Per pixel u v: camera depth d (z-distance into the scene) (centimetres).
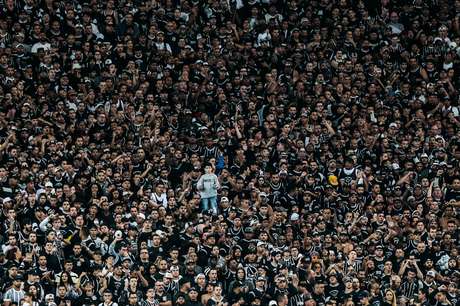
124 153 8756
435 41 9938
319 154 9056
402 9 10075
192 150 8975
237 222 8406
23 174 8375
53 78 9144
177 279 7962
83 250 8050
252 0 9925
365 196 8838
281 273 8075
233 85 9412
